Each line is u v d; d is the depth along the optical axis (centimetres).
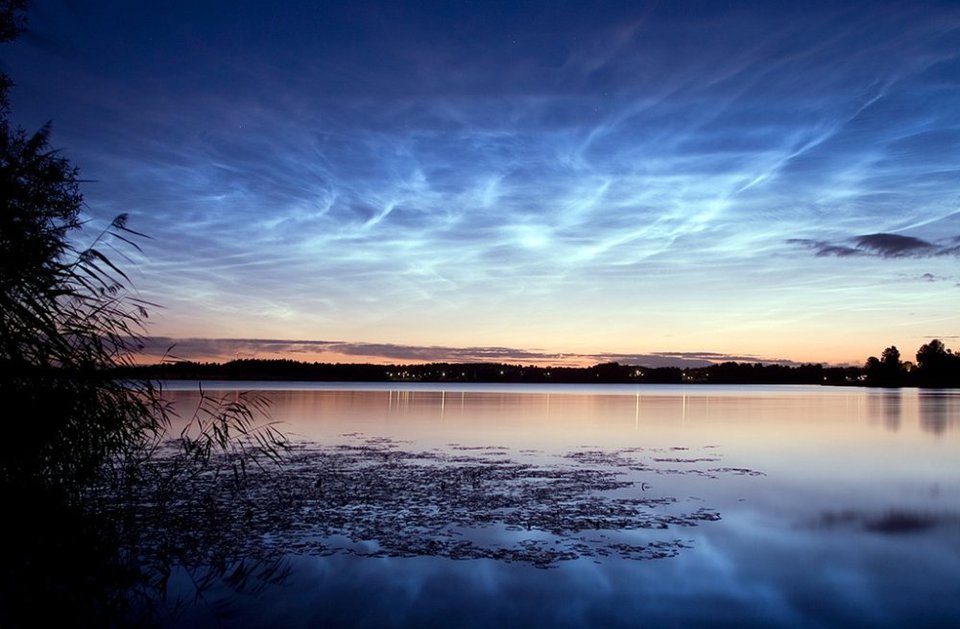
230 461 1594
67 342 764
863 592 782
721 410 4728
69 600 720
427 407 4675
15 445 736
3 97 849
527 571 835
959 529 1066
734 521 1106
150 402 897
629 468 1680
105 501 1052
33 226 759
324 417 3450
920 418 3822
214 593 747
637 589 780
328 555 884
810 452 2077
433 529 1017
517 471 1594
